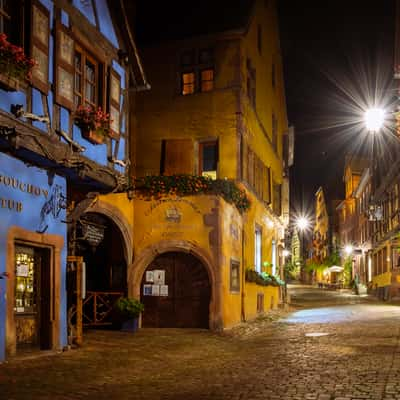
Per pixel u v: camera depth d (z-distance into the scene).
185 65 18.95
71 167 10.78
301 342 12.45
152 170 18.66
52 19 10.49
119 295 15.81
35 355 10.18
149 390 7.55
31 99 9.66
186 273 16.08
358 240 50.41
